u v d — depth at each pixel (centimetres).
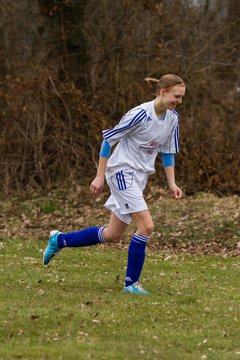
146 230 2214
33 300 2097
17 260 2948
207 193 5041
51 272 2645
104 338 1727
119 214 2253
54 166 5169
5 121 5194
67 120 5262
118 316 1920
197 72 5656
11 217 4481
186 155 5275
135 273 2259
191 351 1648
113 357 1582
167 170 2352
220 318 1956
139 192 2227
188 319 1930
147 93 5453
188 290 2377
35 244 3497
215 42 6019
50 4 5547
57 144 5188
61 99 5194
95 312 1953
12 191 5050
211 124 5600
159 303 2109
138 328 1817
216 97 5800
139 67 5600
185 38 5834
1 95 5244
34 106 5203
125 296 2192
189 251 3500
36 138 5172
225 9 6462
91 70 5528
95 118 5262
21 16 5769
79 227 4128
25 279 2456
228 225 3769
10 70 5525
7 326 1803
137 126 2195
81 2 5566
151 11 5631
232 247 3544
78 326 1817
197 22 5888
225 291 2386
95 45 5566
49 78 5222
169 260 3152
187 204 4322
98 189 2227
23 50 5716
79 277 2552
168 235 3697
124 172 2219
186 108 5631
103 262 3005
